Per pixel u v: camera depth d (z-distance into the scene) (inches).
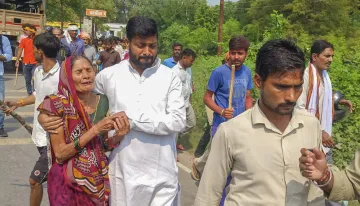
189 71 257.0
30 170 222.1
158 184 111.4
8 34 620.4
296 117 80.3
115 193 111.7
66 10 1131.3
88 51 494.0
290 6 1497.3
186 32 1523.1
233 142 80.9
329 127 161.9
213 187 84.7
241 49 167.0
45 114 106.8
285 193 77.9
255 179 78.6
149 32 107.5
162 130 109.0
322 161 74.5
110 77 113.1
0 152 248.8
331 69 243.1
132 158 109.0
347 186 80.4
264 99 77.5
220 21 960.9
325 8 1477.6
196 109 342.3
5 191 192.1
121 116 103.3
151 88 111.2
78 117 108.4
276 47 75.0
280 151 78.2
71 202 108.1
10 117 338.0
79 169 107.3
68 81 108.8
